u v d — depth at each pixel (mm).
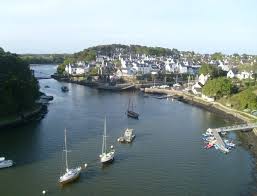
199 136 168625
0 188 110875
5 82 189625
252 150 150375
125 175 121125
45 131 171875
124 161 133500
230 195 109438
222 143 154875
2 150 143000
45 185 113125
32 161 131500
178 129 181750
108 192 109312
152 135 168875
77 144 151875
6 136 162625
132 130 169000
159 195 108375
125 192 109625
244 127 177625
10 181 115562
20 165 127688
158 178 119750
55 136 163250
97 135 166500
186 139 163250
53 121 193000
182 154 142625
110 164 130125
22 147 147125
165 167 129000
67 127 180250
